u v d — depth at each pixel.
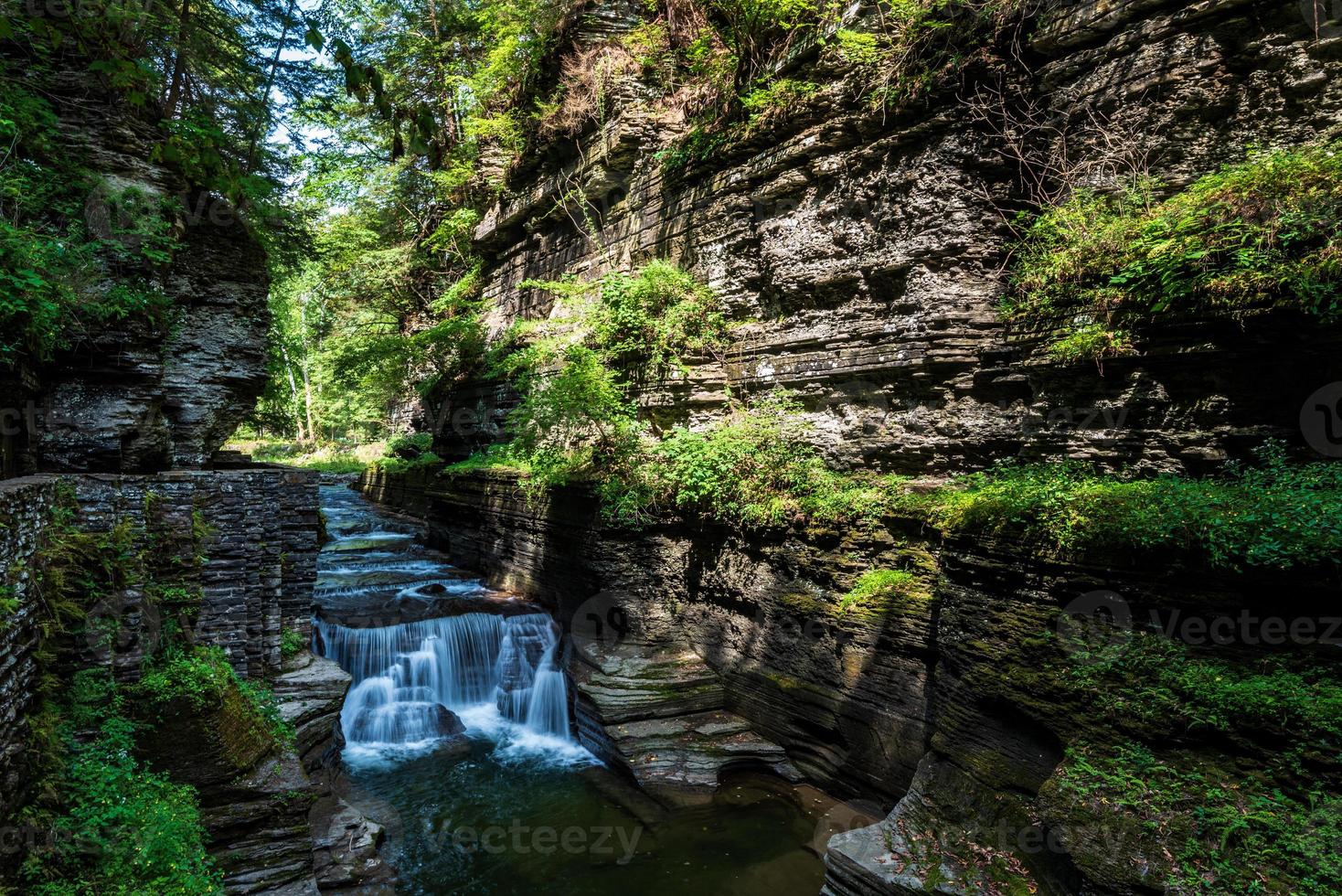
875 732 8.88
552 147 18.38
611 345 15.00
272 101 14.21
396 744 11.77
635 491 12.63
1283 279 5.92
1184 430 7.07
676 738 10.64
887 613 8.77
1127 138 7.97
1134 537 6.08
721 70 13.48
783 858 8.45
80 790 6.29
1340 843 4.62
